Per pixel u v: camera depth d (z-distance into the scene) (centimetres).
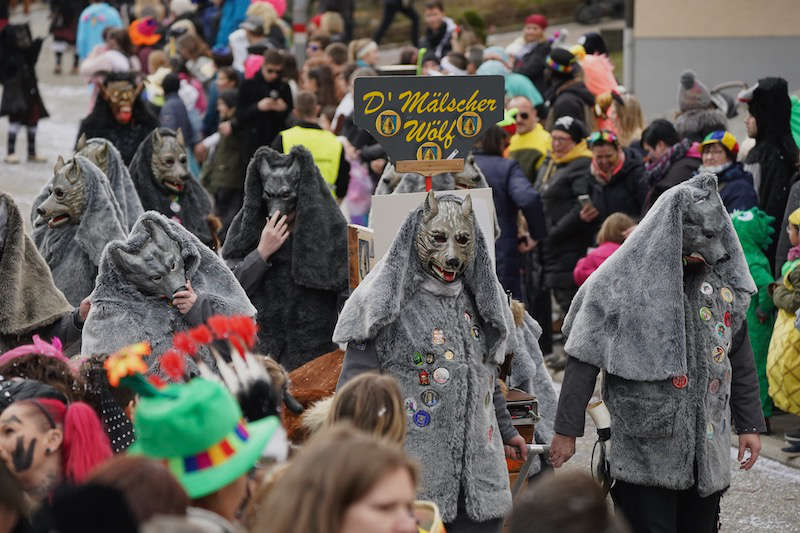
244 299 1791
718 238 1587
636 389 1599
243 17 5962
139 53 5972
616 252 1627
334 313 2166
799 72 4728
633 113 3319
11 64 5112
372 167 3212
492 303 1511
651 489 1611
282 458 1068
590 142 2916
